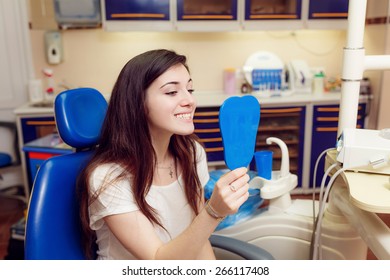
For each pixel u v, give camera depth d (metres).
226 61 3.61
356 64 1.01
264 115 3.13
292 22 3.25
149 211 0.95
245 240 1.21
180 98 0.91
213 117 3.07
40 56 3.37
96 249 1.08
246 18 3.20
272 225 1.19
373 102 3.20
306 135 3.21
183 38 3.51
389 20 2.67
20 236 2.17
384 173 0.87
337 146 0.97
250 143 0.94
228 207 0.77
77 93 1.06
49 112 2.92
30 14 3.25
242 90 3.50
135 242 0.90
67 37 3.38
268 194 1.13
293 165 3.33
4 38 3.26
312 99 3.15
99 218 0.95
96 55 3.43
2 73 3.32
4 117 3.40
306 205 1.23
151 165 0.97
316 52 3.68
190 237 0.81
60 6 3.09
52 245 0.96
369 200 0.75
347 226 1.10
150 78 0.90
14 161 3.25
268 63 3.45
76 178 1.04
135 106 0.93
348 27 1.01
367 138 0.93
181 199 1.10
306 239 1.17
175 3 3.10
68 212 1.01
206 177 1.23
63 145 2.29
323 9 3.24
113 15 3.06
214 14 3.17
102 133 1.00
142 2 3.06
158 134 1.01
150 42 3.47
